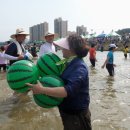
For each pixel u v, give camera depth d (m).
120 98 3.80
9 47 3.59
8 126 2.62
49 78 1.57
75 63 1.57
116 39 26.16
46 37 3.73
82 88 1.58
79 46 1.58
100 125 2.66
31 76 1.82
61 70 1.84
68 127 1.62
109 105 3.39
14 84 1.82
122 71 7.47
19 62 1.87
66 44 1.61
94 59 8.53
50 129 2.54
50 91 1.49
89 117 1.65
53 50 3.75
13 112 3.04
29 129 2.54
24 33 3.60
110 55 6.11
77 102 1.58
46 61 1.96
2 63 7.06
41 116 2.90
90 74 6.58
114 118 2.87
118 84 5.06
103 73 6.80
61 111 1.64
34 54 12.88
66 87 1.50
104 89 4.50
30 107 3.21
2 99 3.56
